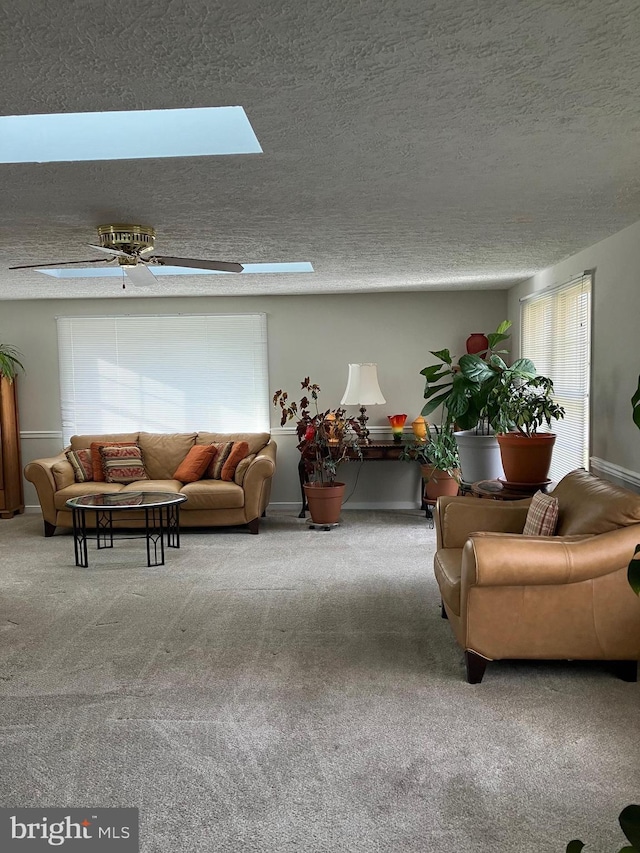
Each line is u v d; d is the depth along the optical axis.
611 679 3.30
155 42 1.67
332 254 4.81
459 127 2.29
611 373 4.29
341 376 7.38
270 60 1.77
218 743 2.77
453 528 4.12
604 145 2.50
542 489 4.66
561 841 2.16
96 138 2.58
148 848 2.16
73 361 7.45
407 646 3.72
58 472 6.50
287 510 7.45
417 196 3.22
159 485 6.57
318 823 2.26
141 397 7.48
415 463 7.38
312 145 2.45
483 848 2.13
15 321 7.43
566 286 5.11
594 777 2.50
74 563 5.49
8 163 2.60
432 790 2.43
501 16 1.57
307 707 3.05
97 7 1.50
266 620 4.15
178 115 2.54
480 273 5.92
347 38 1.66
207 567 5.31
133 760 2.65
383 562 5.40
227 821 2.28
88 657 3.63
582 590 3.21
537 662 3.50
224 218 3.61
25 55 1.73
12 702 3.14
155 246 4.38
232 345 7.41
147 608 4.39
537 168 2.79
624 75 1.89
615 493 3.41
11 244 4.20
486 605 3.22
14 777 2.55
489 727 2.86
